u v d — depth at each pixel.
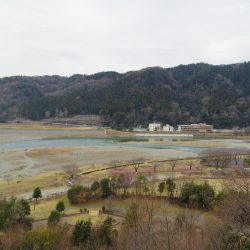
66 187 66.56
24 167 89.44
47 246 27.64
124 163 95.88
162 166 89.69
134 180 58.09
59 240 29.16
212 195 46.00
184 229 23.72
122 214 46.22
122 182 55.69
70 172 79.56
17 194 60.97
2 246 27.86
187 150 129.88
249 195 23.02
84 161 99.94
